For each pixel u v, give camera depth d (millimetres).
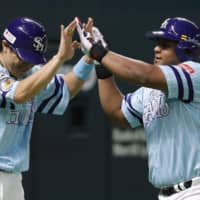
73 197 25938
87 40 17234
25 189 25688
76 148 25938
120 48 26125
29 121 18406
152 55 26125
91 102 25891
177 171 17500
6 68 17938
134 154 26031
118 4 26125
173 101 17562
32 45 17797
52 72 17188
